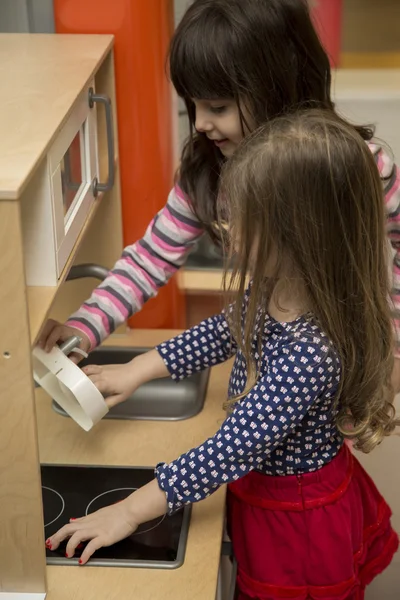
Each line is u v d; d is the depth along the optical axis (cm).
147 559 129
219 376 177
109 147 162
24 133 117
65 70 148
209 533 134
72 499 143
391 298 144
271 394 124
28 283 124
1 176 104
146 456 153
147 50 176
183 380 175
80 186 151
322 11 221
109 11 172
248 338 127
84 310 155
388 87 221
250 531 142
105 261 188
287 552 140
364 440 136
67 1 172
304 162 120
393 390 151
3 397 111
